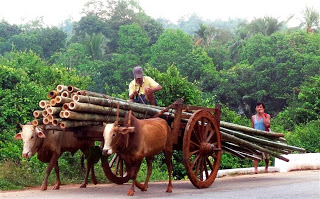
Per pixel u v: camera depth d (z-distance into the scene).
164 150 8.93
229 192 8.34
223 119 21.95
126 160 8.27
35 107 18.59
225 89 54.78
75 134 8.83
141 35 66.44
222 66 65.44
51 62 60.03
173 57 59.81
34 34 67.25
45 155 9.02
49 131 8.81
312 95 28.44
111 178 9.94
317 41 58.78
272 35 58.12
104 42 72.25
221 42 74.50
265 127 12.55
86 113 8.08
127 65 58.03
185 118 9.47
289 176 11.73
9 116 17.89
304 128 22.75
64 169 11.26
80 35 72.94
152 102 10.17
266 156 13.01
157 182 11.48
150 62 60.53
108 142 7.74
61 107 8.08
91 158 9.56
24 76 19.72
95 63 56.00
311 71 52.22
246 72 54.84
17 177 10.08
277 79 53.91
